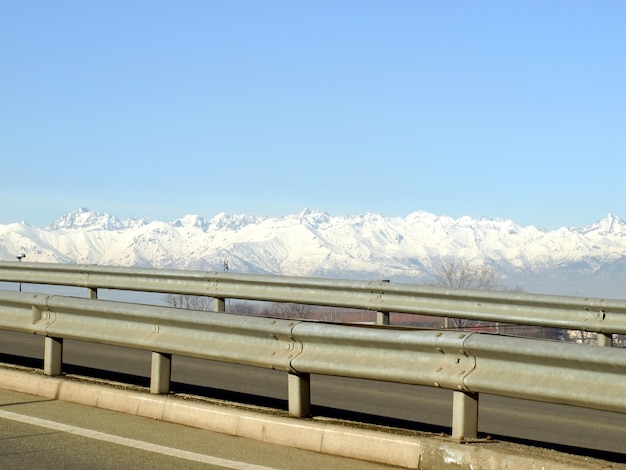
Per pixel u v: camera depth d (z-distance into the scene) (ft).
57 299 30.50
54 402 28.63
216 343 26.55
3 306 32.76
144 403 26.73
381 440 21.80
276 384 35.76
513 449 20.54
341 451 22.39
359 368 23.31
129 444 23.17
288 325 24.88
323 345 24.29
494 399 34.42
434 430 27.07
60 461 21.49
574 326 38.99
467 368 21.49
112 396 27.55
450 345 21.63
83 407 27.86
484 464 20.10
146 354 42.88
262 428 23.94
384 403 32.58
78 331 29.76
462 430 21.52
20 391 30.32
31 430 24.63
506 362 20.86
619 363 18.75
